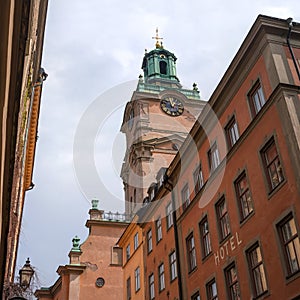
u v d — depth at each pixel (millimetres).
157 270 25734
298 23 17688
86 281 38312
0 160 6211
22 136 13312
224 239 18500
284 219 14789
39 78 18188
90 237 40531
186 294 21438
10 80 6539
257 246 16266
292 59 16922
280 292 14352
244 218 17156
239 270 17062
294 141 14727
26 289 13250
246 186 17469
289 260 14422
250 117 17562
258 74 17422
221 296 18172
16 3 6016
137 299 29125
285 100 15531
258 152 16688
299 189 14070
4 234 10703
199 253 20688
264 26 17328
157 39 56938
